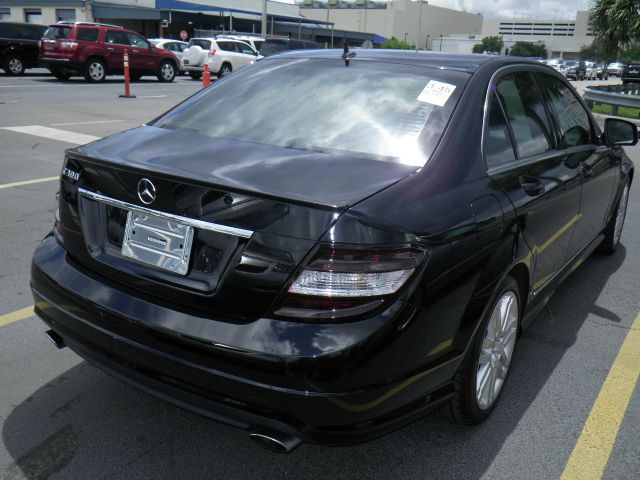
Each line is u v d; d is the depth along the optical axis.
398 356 2.08
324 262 1.99
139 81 23.03
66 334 2.49
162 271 2.26
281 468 2.53
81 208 2.52
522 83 3.32
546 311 4.18
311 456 2.61
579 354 3.59
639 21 19.78
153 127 2.98
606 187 4.35
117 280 2.39
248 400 2.04
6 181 7.00
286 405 2.00
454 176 2.48
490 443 2.73
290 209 2.04
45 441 2.62
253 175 2.24
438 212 2.26
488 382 2.77
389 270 2.04
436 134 2.60
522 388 3.19
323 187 2.18
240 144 2.63
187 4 52.78
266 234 2.04
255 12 61.09
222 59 24.91
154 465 2.52
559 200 3.25
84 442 2.63
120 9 46.91
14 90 16.56
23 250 4.85
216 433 2.74
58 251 2.65
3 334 3.52
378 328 2.01
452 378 2.46
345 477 2.49
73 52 19.92
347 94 2.89
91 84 20.02
